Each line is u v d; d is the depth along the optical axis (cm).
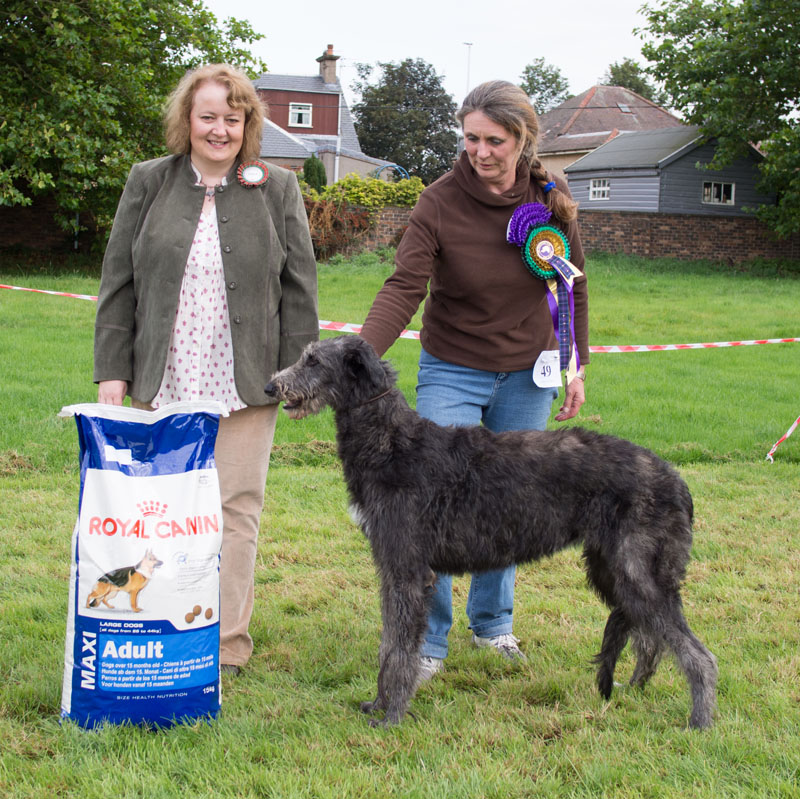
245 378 388
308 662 410
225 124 374
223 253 382
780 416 974
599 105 4712
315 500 676
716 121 2850
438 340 420
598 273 2414
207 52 2259
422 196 405
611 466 363
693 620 467
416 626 359
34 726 338
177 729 333
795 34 2686
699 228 2817
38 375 968
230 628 402
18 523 585
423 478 361
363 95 6662
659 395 1063
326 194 2439
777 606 487
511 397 429
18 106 1892
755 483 750
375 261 2322
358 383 367
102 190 2044
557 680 400
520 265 405
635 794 299
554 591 519
